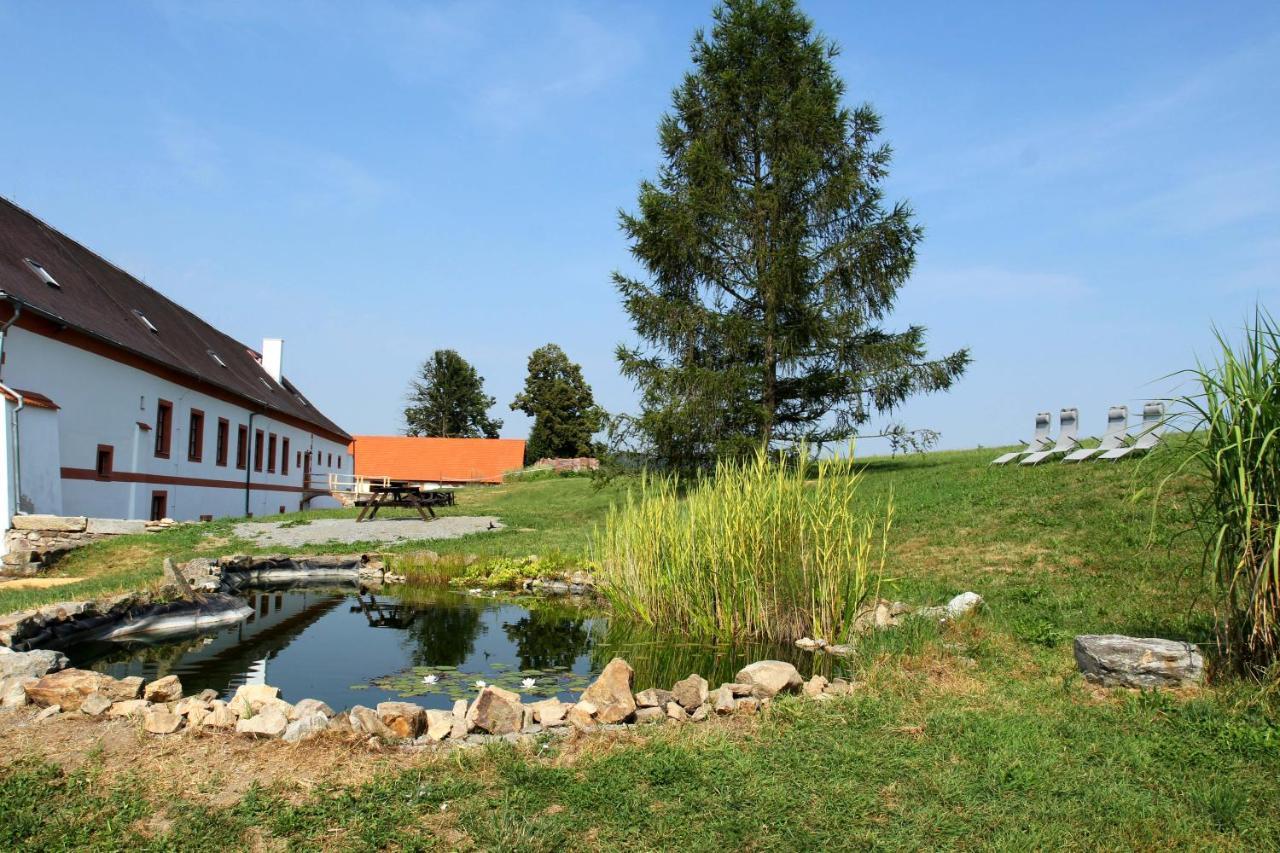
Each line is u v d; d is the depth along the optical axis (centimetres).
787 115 2080
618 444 2180
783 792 386
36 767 413
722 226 2114
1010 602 822
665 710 516
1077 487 1285
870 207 2106
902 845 340
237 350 4000
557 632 928
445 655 805
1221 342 534
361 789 387
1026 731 462
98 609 899
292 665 759
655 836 346
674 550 934
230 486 2986
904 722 487
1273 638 512
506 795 378
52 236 2541
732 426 2136
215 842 340
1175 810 369
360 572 1444
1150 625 688
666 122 2252
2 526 1533
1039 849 338
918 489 1566
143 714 486
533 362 7150
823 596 793
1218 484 538
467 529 1997
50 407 1677
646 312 2103
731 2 2262
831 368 2125
